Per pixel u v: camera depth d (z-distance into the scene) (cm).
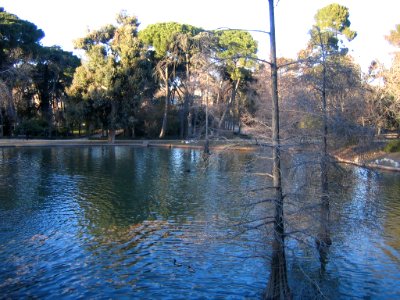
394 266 1427
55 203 2241
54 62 6750
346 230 1571
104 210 2106
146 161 4069
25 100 6669
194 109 5791
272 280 1052
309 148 1252
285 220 1041
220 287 1262
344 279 1316
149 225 1852
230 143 1384
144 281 1295
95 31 5841
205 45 1523
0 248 1536
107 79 5556
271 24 1025
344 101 1616
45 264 1404
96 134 7188
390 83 3856
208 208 2139
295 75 1603
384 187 2661
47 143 5569
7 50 5809
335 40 1770
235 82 5825
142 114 6856
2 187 2656
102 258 1465
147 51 6203
